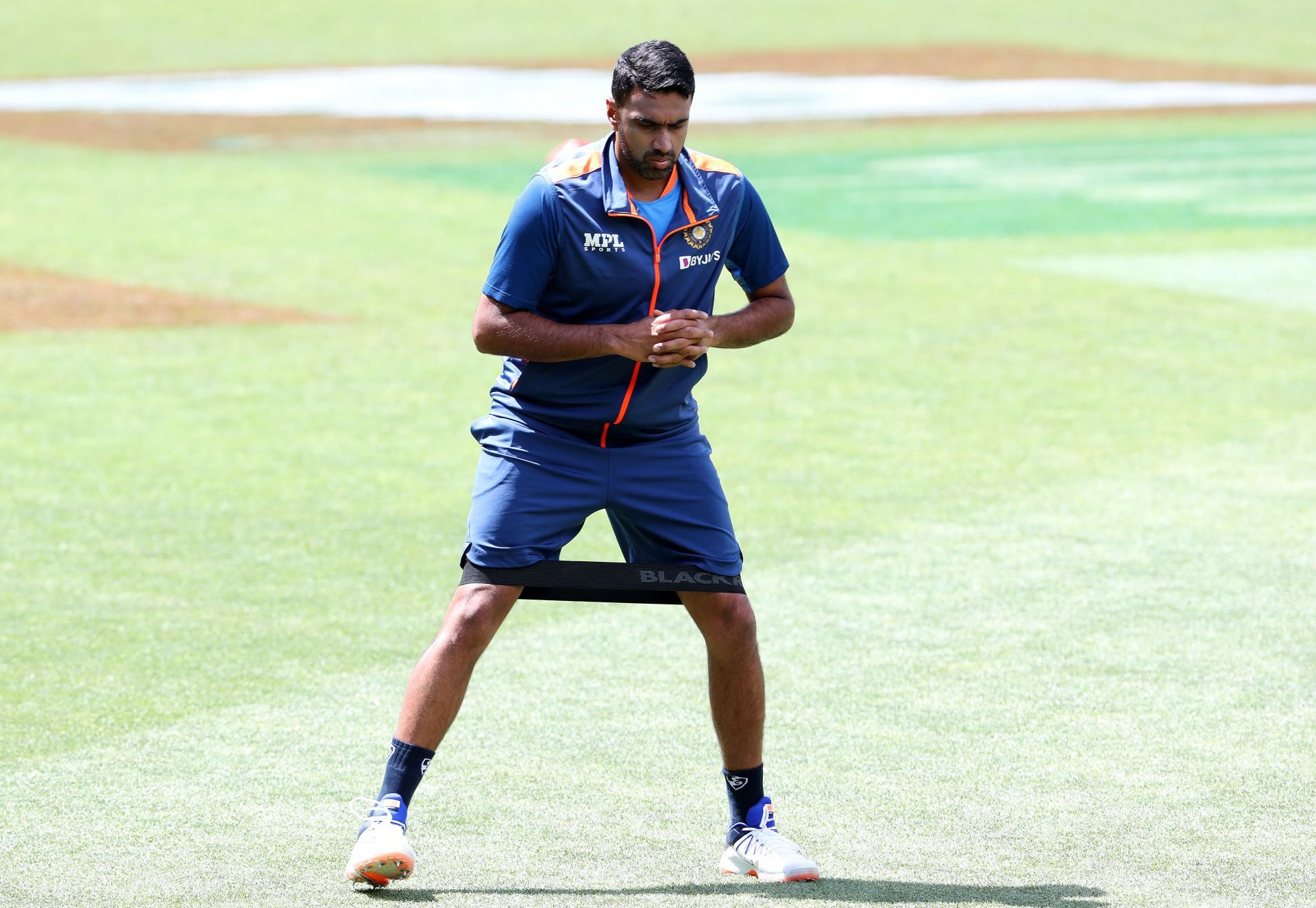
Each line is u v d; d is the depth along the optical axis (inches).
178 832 637.3
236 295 2085.4
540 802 672.4
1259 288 2127.2
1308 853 617.0
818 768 711.1
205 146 3801.7
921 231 2645.2
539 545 601.3
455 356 1738.4
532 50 5969.5
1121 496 1195.9
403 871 575.2
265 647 881.5
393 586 995.3
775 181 3287.4
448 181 3221.0
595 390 597.6
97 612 938.1
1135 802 670.5
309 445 1360.7
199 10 6756.9
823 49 5940.0
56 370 1647.4
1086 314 1953.7
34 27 6363.2
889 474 1267.2
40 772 701.9
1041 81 5246.1
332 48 6048.2
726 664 607.2
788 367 1668.3
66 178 3191.4
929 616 932.6
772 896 576.4
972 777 699.4
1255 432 1395.2
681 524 609.6
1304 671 838.5
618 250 590.6
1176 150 3754.9
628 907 569.0
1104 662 853.8
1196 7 6865.2
